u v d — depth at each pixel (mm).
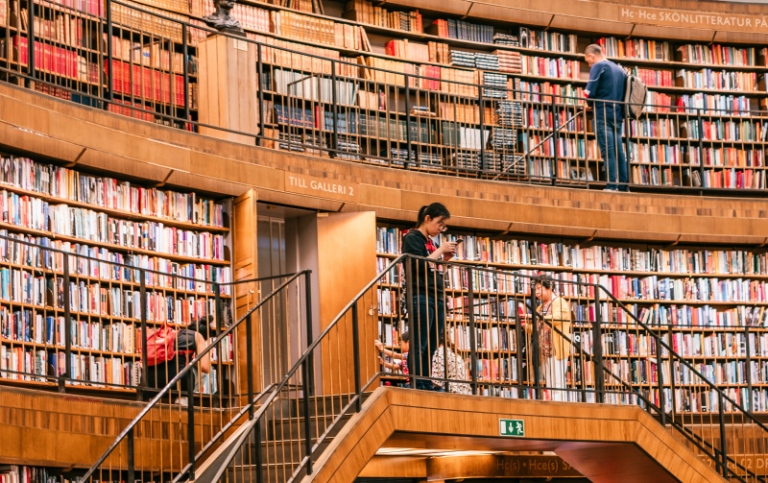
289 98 10891
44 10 9914
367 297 10844
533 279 10180
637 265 12828
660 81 14391
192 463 7523
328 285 10875
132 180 9727
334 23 12711
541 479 11820
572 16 14000
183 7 11555
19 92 8719
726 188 13336
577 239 12664
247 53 10820
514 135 13141
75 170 9289
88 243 9180
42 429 7582
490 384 8914
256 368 9688
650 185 12859
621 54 14383
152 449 7945
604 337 12375
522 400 9000
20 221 8656
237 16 12008
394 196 11344
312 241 11000
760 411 12766
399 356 8984
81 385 8672
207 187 10016
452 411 8547
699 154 13438
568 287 12438
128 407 8234
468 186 11852
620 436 9531
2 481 7543
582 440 9289
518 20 13797
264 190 10406
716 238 12922
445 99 13102
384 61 12992
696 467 10008
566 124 13023
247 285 9945
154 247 9688
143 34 10812
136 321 9328
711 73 14469
